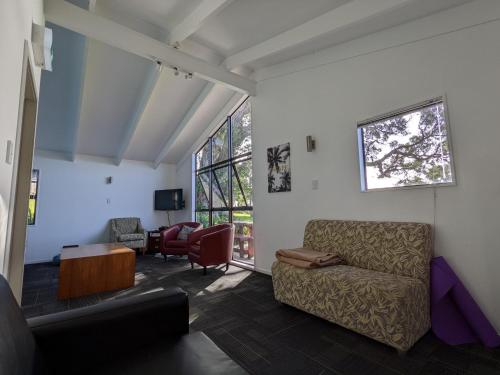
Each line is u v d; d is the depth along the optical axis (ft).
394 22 8.26
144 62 12.18
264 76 13.23
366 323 6.27
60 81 12.35
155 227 22.30
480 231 6.57
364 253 7.97
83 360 3.62
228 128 16.89
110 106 14.62
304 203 11.03
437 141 7.44
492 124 6.48
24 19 4.68
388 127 8.60
